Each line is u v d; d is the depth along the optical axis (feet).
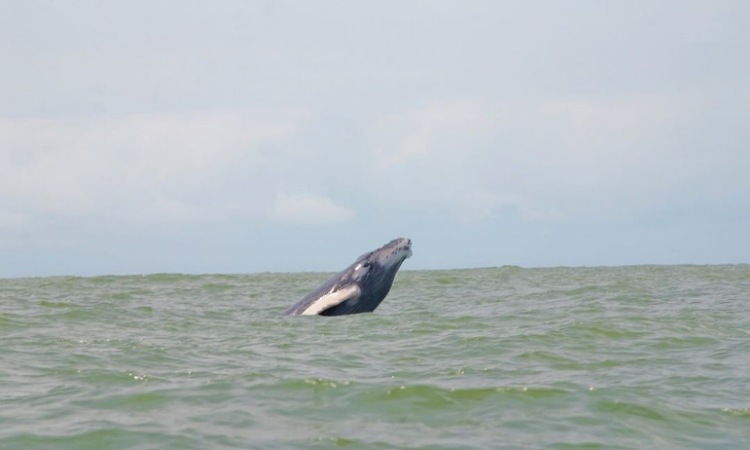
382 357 194.08
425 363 185.88
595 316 271.69
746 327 247.29
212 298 383.04
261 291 438.40
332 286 276.62
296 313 278.46
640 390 157.38
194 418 134.10
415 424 134.10
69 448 118.73
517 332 231.09
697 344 213.46
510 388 154.81
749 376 171.73
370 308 283.18
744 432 133.08
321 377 164.35
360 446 121.90
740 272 618.85
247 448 119.44
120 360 185.78
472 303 344.90
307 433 127.95
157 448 118.42
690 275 580.71
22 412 137.39
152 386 157.17
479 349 203.62
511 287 463.01
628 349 204.85
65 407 140.87
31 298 361.10
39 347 201.46
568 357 193.16
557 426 134.10
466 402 146.92
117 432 125.70
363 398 148.15
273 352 201.87
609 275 605.73
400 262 280.31
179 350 203.10
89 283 515.50
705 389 159.63
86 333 233.35
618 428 133.69
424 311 300.40
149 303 341.62
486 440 126.31
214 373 171.22
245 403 144.25
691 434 131.85
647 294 383.86
